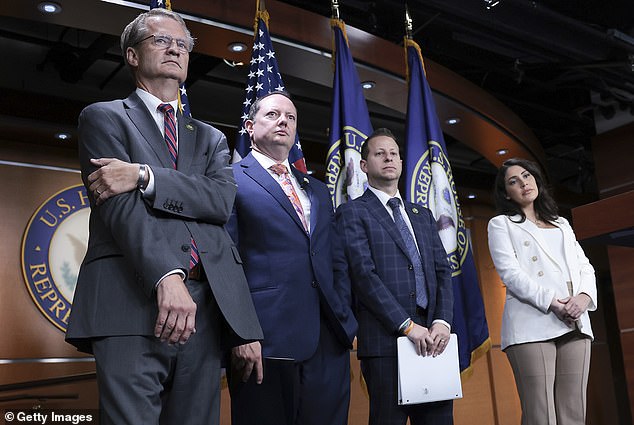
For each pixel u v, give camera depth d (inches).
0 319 218.8
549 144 343.9
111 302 64.5
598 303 410.3
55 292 228.1
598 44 246.8
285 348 91.3
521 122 273.0
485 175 331.6
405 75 208.4
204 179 71.9
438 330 109.3
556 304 117.2
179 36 78.9
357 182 144.2
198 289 69.5
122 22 163.3
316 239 99.3
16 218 227.9
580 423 117.1
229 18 170.1
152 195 66.9
